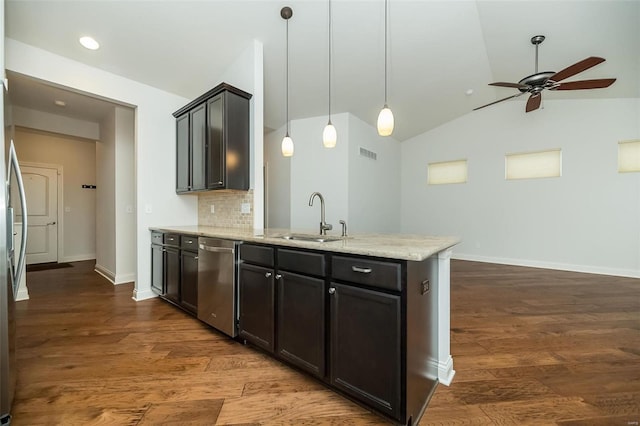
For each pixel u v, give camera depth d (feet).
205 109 9.81
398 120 17.54
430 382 5.22
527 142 16.35
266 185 17.83
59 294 11.23
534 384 5.49
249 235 7.13
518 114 16.61
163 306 9.86
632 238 13.98
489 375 5.78
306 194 16.28
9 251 4.58
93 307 9.73
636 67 11.30
